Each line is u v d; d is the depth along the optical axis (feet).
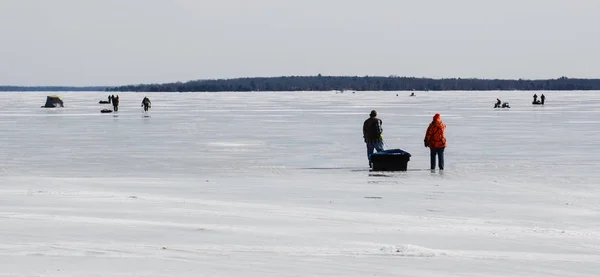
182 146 196.85
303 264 53.78
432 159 136.77
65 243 60.90
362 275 50.67
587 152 176.86
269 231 68.44
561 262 55.36
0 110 496.23
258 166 146.10
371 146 142.61
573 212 85.20
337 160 158.40
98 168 143.13
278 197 98.43
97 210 82.23
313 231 68.80
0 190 103.91
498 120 336.90
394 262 54.65
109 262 53.67
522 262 55.26
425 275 50.90
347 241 63.57
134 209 83.35
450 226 73.10
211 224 72.59
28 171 137.80
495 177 124.67
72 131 261.44
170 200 93.09
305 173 132.57
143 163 152.76
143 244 60.85
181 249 58.75
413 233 68.23
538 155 168.86
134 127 287.48
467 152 176.86
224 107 574.15
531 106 562.25
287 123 319.27
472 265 53.98
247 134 245.65
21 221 72.33
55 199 92.07
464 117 369.91
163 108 547.08
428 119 352.08
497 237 66.39
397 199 96.48
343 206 89.61
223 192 103.86
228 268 52.24
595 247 61.77
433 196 99.60
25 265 52.39
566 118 354.33
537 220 79.10
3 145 200.13
